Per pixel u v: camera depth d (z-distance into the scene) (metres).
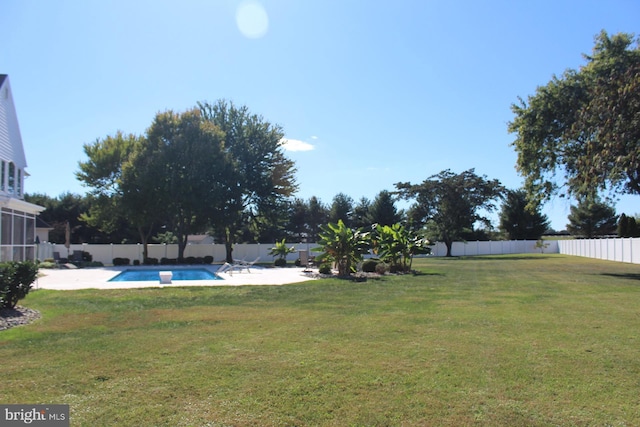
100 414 3.95
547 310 9.47
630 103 17.00
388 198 56.28
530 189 25.78
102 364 5.41
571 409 4.11
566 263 29.38
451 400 4.30
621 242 31.97
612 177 18.42
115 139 34.84
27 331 7.30
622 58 20.84
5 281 8.62
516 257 41.41
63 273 22.19
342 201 58.81
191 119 32.78
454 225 51.19
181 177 31.75
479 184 50.91
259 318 8.60
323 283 15.49
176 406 4.13
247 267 23.41
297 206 58.69
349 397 4.36
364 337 6.88
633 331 7.32
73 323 8.06
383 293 12.62
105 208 34.97
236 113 37.59
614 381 4.85
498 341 6.61
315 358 5.69
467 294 12.33
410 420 3.86
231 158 33.66
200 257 35.50
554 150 23.92
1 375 4.98
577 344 6.44
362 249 18.73
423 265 27.20
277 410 4.05
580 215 62.16
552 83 23.19
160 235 48.53
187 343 6.50
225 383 4.73
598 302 10.69
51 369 5.20
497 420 3.87
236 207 34.03
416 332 7.24
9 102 22.03
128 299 11.34
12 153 22.34
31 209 22.02
